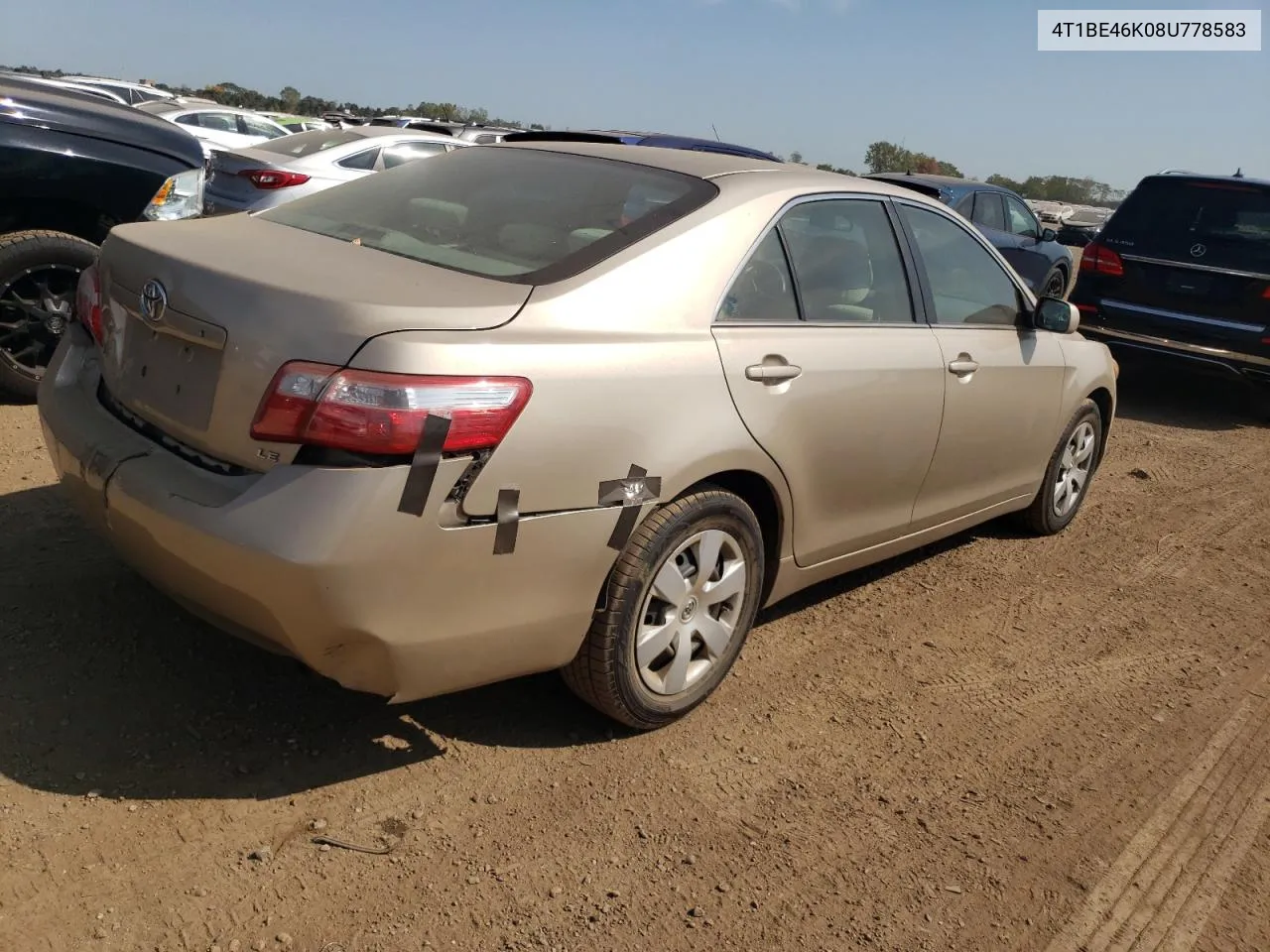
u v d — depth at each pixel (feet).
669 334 9.66
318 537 7.68
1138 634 14.71
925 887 9.11
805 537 11.75
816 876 9.08
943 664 13.15
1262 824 10.59
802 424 10.97
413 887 8.35
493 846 8.93
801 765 10.66
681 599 10.29
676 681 10.61
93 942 7.42
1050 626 14.66
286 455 8.00
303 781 9.39
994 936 8.66
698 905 8.55
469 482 8.18
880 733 11.42
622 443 9.10
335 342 7.91
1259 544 19.01
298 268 8.89
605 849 9.07
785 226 11.23
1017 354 14.80
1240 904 9.39
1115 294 29.19
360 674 8.44
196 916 7.77
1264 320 27.07
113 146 18.33
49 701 9.88
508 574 8.65
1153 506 20.67
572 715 10.96
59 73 73.00
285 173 30.35
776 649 13.05
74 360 10.52
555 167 11.62
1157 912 9.16
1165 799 10.81
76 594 11.72
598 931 8.15
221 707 10.23
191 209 19.35
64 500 14.07
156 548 8.54
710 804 9.84
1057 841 9.93
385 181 11.84
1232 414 29.89
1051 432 16.38
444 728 10.46
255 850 8.48
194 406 8.62
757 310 10.73
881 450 12.28
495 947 7.86
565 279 9.25
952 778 10.74
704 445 9.80
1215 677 13.64
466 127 49.11
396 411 7.75
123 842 8.36
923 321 13.10
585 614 9.43
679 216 10.32
